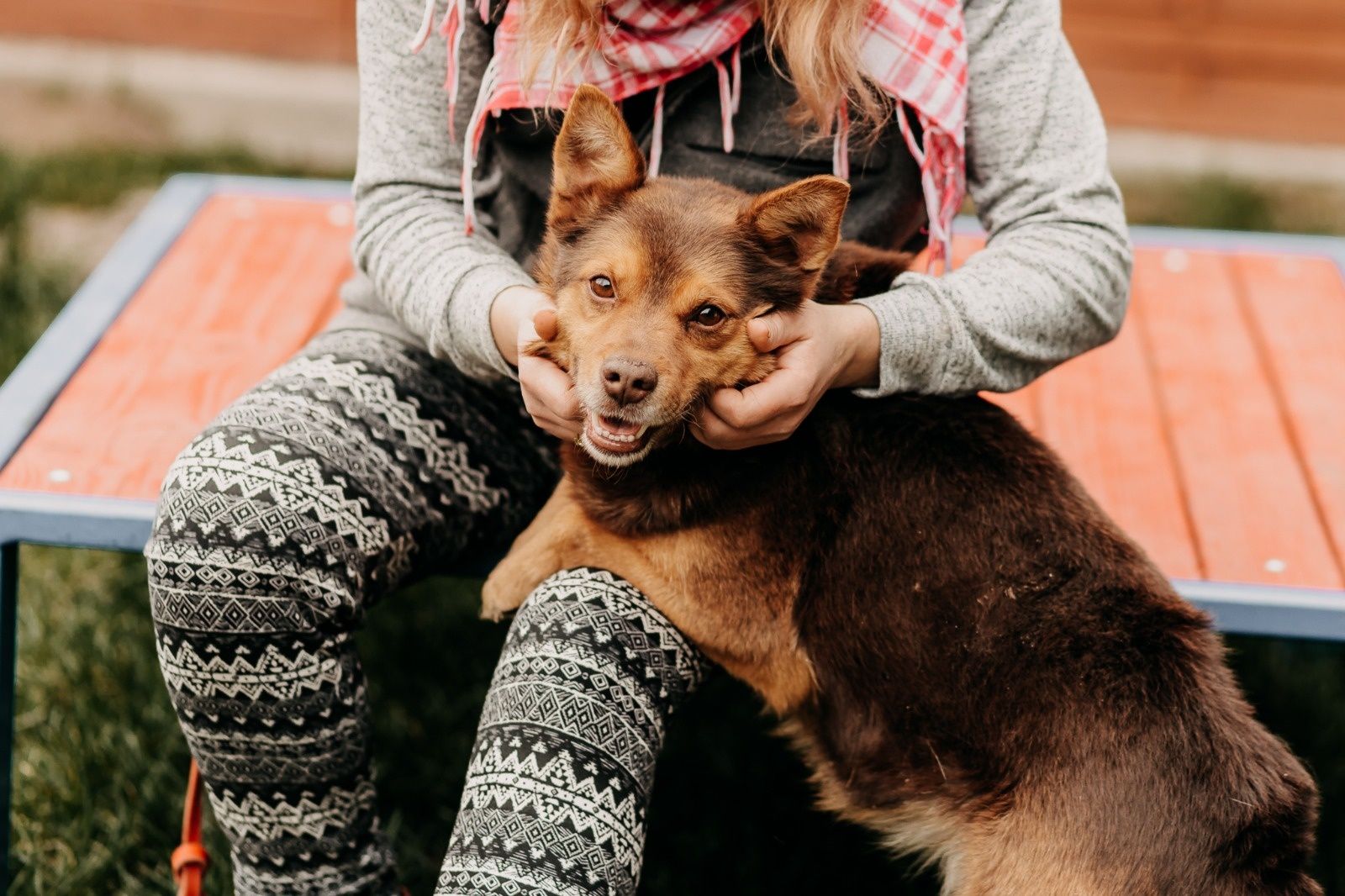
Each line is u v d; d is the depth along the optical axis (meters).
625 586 2.44
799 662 2.49
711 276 2.26
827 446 2.49
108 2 7.54
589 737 2.14
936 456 2.46
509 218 2.74
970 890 2.25
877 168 2.59
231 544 2.18
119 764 3.42
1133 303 3.87
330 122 7.20
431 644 3.91
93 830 3.28
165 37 7.60
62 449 2.98
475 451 2.56
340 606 2.28
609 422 2.25
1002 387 2.48
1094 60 7.23
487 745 2.14
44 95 7.22
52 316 5.19
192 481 2.22
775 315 2.23
